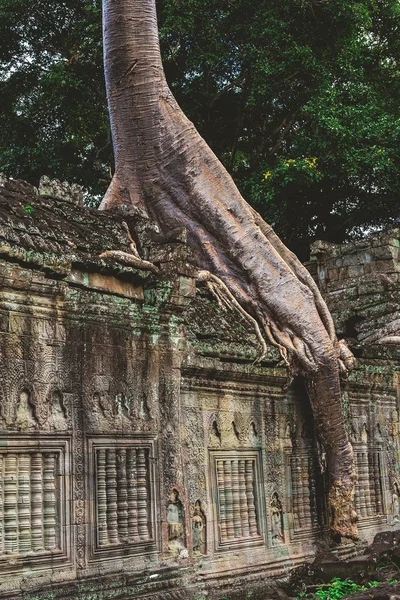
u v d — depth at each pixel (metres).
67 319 7.80
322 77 21.72
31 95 23.22
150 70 12.01
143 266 8.75
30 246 7.41
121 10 12.03
